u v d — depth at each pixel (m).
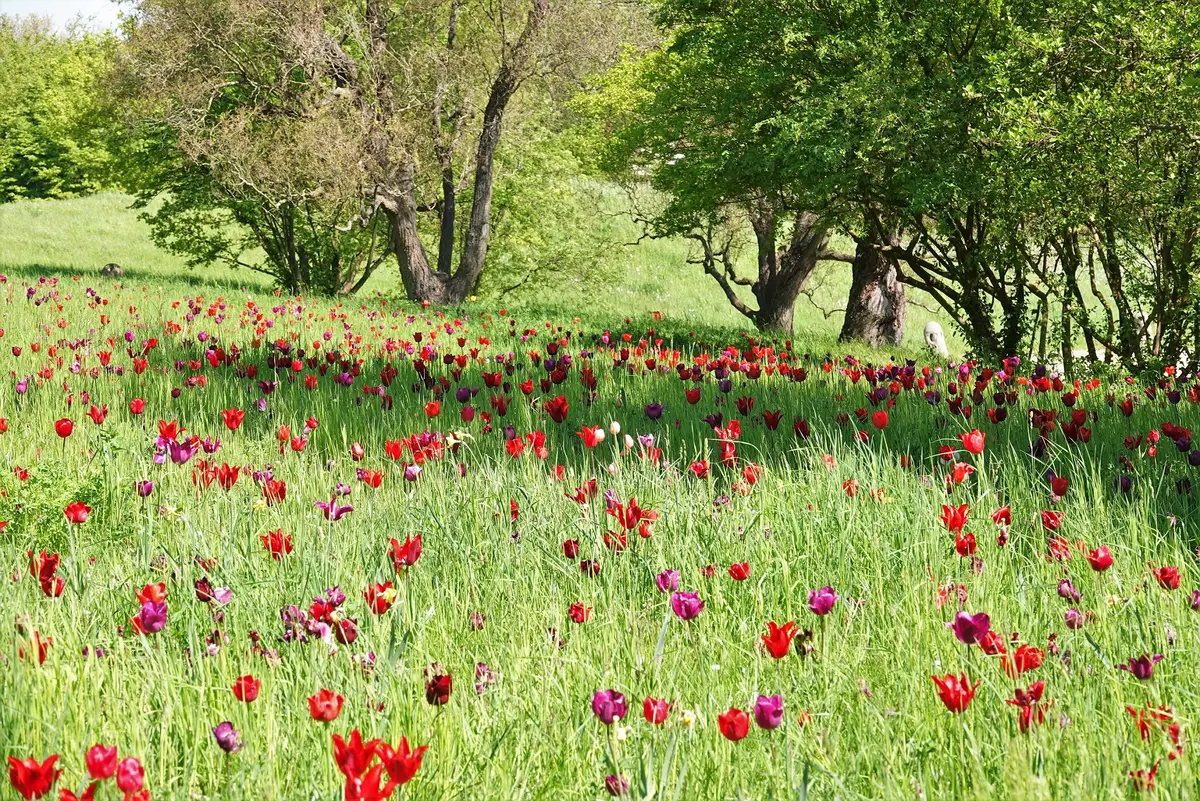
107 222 48.69
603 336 15.05
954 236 17.33
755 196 20.83
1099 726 2.75
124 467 6.03
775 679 3.08
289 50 25.05
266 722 2.69
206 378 9.04
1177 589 3.55
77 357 10.34
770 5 17.97
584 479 5.66
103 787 2.25
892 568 4.25
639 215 28.20
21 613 3.43
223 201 29.28
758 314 27.36
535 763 2.65
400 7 27.00
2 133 60.47
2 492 5.00
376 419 8.10
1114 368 14.20
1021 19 15.73
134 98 26.05
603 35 26.53
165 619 2.98
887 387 8.60
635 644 3.17
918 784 2.39
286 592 3.85
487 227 28.59
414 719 2.74
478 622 3.61
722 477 5.96
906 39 15.96
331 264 31.03
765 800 2.45
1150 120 13.34
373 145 25.89
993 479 5.50
